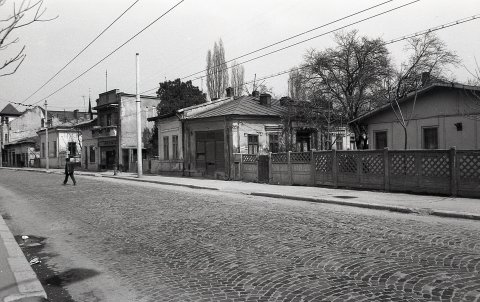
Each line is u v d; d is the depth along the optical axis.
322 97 28.41
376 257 6.55
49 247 8.70
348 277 5.62
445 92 18.17
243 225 9.85
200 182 24.11
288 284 5.47
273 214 11.41
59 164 59.03
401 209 11.48
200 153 29.08
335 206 12.98
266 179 21.94
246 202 14.57
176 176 31.27
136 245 8.38
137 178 29.64
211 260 6.90
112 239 9.08
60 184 26.06
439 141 18.44
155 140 40.91
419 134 19.31
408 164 14.59
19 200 17.97
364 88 27.98
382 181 15.49
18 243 9.19
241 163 24.33
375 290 5.07
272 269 6.18
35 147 72.06
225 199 15.73
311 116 28.34
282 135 28.56
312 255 6.84
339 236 8.21
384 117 20.94
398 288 5.10
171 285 5.77
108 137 44.81
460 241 7.50
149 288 5.72
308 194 15.58
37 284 5.79
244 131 26.77
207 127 28.33
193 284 5.75
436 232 8.39
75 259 7.58
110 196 17.95
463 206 11.24
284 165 20.50
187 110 30.39
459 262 6.10
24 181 30.89
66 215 12.94
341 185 17.22
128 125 43.44
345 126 29.39
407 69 26.67
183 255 7.36
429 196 13.58
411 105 19.67
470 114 17.11
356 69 27.77
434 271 5.71
